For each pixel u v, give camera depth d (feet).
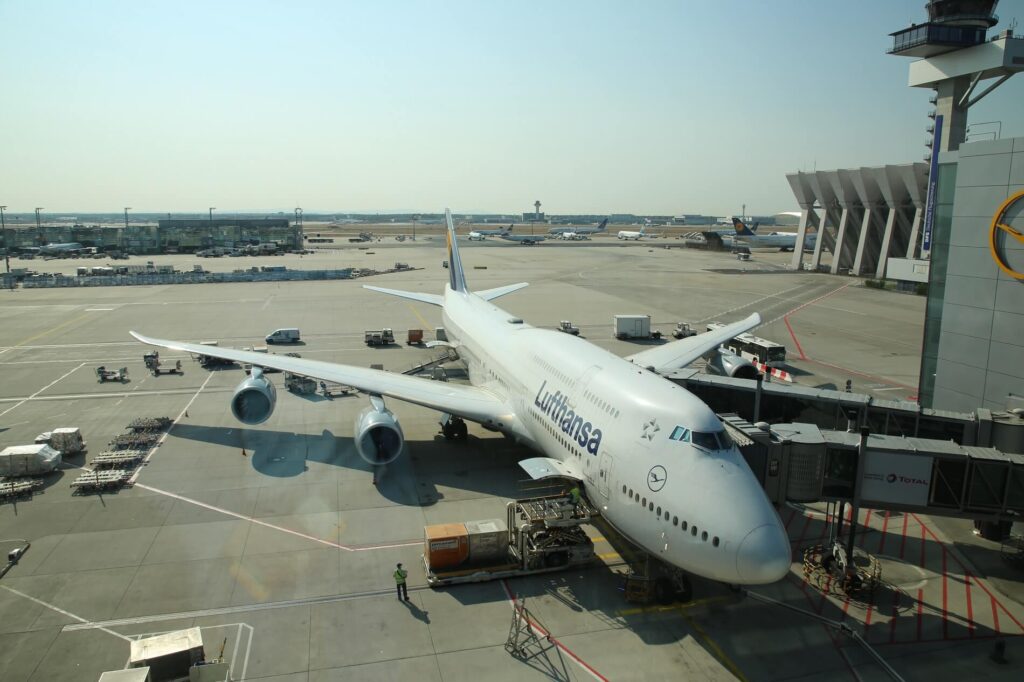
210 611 63.52
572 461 75.15
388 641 59.31
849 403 91.61
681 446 60.44
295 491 91.09
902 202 328.90
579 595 67.15
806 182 393.09
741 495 55.88
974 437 83.51
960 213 97.76
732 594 67.67
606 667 56.08
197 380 150.41
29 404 131.13
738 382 104.47
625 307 263.49
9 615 62.54
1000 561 75.25
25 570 70.33
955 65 231.30
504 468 99.66
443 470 98.84
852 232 388.98
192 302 270.67
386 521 82.58
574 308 261.44
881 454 69.87
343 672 55.06
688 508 56.85
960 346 99.30
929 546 78.84
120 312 243.81
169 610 63.62
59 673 54.85
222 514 84.02
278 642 58.95
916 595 68.13
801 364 169.89
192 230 566.77
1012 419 81.97
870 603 66.44
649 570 66.64
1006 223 90.63
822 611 64.90
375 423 91.15
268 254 531.09
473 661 56.70
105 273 356.38
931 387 107.45
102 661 56.39
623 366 79.25
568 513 70.49
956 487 70.38
